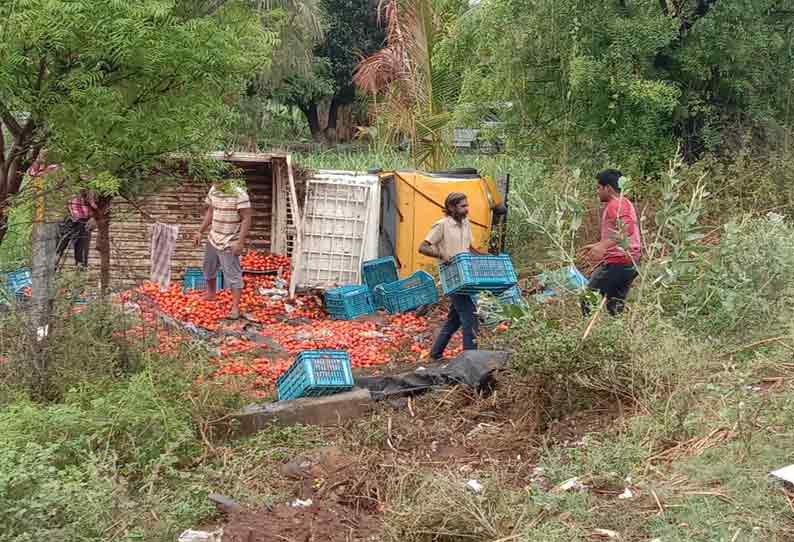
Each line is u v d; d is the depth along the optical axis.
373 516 5.03
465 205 8.30
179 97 6.22
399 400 7.17
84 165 6.18
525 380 6.24
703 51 12.33
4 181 6.33
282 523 4.79
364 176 12.45
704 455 4.84
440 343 8.76
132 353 7.16
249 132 25.14
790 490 4.34
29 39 5.31
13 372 6.61
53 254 7.02
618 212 7.70
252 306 11.24
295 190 12.41
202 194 12.74
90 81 5.63
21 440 5.20
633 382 5.85
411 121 15.32
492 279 8.05
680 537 3.96
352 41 34.25
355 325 10.55
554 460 5.16
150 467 5.36
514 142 13.88
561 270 7.50
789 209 11.96
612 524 4.21
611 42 12.24
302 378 7.08
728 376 5.68
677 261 7.29
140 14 5.49
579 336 6.22
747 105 13.10
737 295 7.24
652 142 12.53
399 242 12.22
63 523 4.34
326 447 6.13
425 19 15.06
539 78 13.16
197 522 4.95
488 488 4.68
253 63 6.67
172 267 12.80
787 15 13.17
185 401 6.49
